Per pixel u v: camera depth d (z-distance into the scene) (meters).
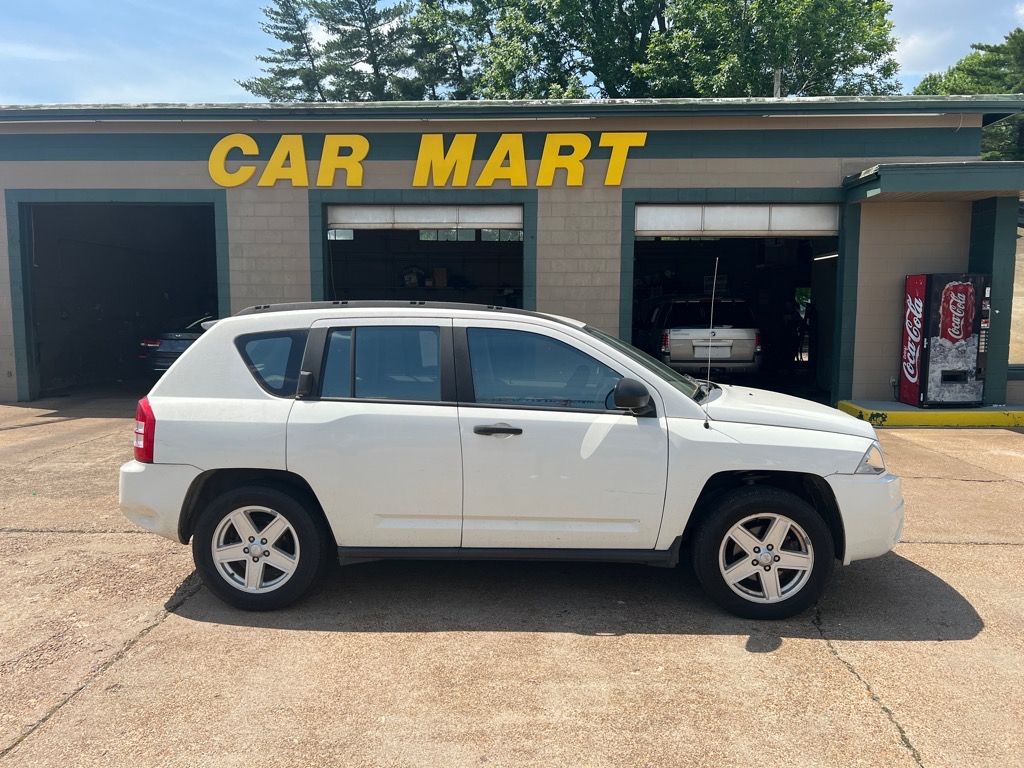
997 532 5.80
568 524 4.19
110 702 3.35
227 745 3.03
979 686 3.49
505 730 3.14
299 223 12.12
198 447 4.21
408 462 4.16
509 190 11.97
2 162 12.22
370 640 3.96
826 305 14.34
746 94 21.06
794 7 20.73
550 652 3.83
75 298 15.35
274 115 11.77
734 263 21.33
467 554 4.24
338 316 4.41
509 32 25.23
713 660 3.74
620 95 24.75
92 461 8.16
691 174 11.74
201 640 3.95
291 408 4.24
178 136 12.09
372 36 34.56
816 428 4.25
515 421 4.15
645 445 4.12
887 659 3.75
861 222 11.58
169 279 19.59
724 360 13.46
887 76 24.16
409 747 3.02
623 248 11.91
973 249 11.39
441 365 4.29
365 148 11.91
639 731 3.13
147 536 5.64
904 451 8.85
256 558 4.28
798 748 3.01
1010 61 39.19
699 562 4.20
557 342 4.31
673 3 22.56
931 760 2.93
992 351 11.12
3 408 12.13
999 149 37.72
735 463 4.12
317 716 3.24
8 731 3.12
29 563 5.06
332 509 4.20
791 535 4.20
